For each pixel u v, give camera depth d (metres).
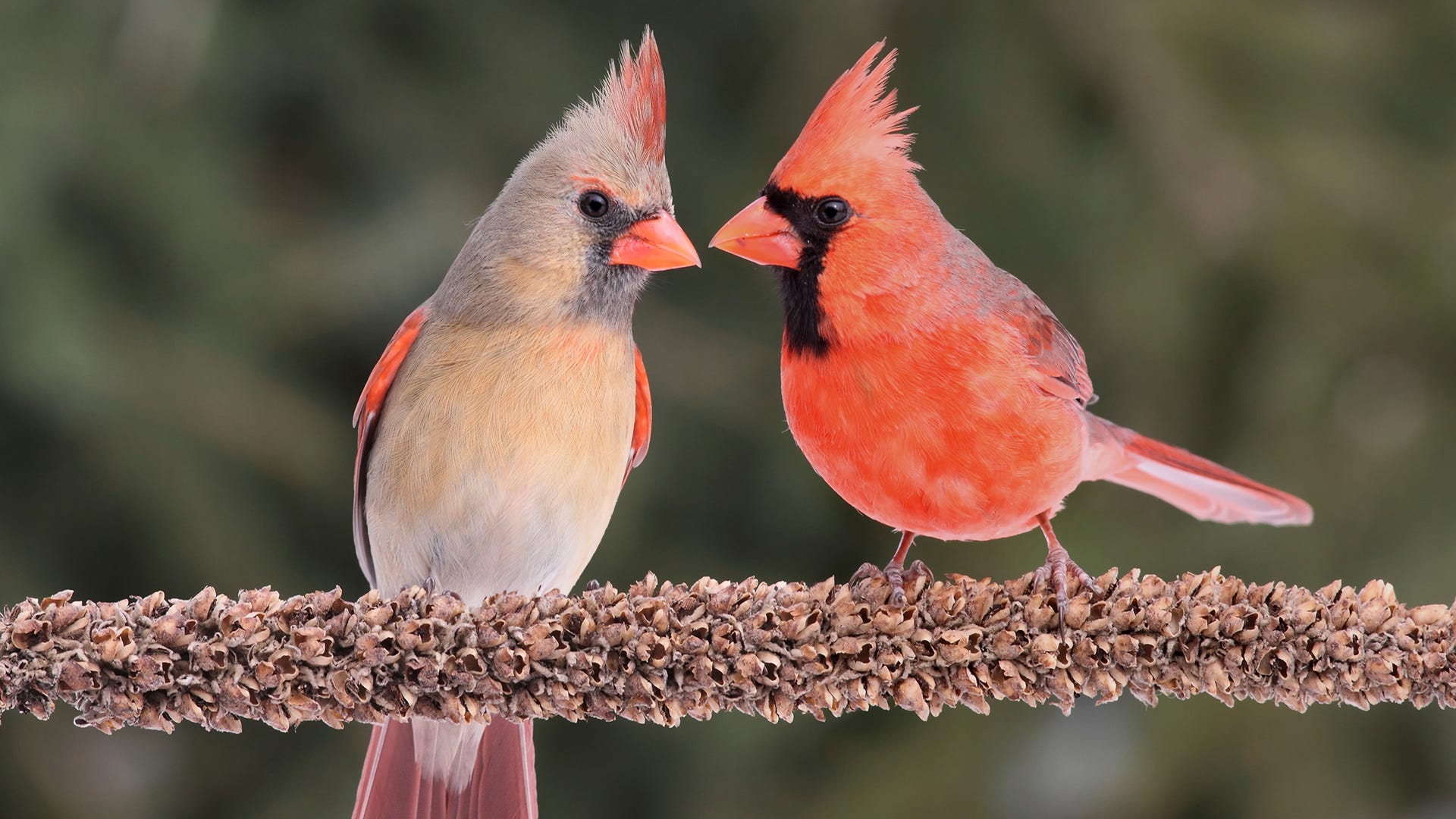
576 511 6.63
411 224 11.84
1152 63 11.91
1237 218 11.64
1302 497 11.16
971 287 6.17
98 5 11.78
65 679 4.67
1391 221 11.65
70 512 11.20
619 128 6.71
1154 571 11.04
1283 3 12.31
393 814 6.35
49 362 10.54
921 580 5.14
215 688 4.79
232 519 11.20
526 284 6.59
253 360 11.52
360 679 4.84
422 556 6.66
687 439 12.17
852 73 6.25
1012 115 12.23
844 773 11.18
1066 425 6.13
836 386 6.12
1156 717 10.80
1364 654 4.94
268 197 12.46
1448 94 12.84
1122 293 11.66
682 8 13.60
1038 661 5.00
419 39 12.98
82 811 10.80
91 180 11.44
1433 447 11.17
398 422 6.71
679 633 5.00
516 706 4.96
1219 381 11.81
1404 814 10.45
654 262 6.61
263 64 12.42
